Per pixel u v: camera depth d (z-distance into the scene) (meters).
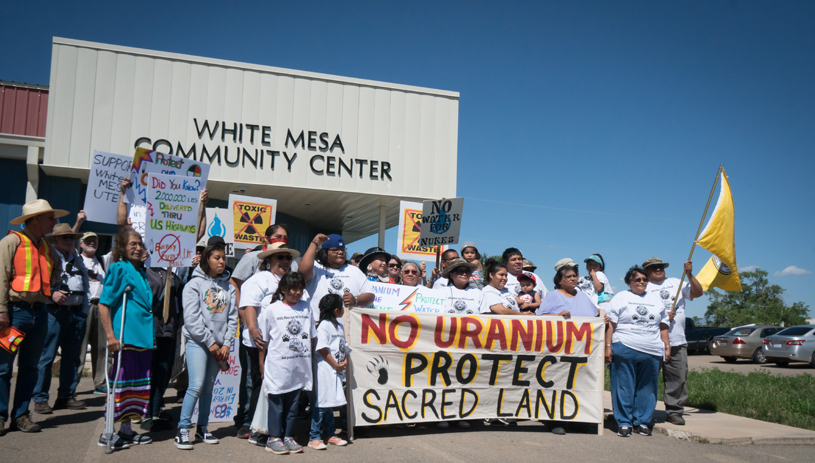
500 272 6.73
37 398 6.42
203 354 5.24
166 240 5.75
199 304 5.24
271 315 5.16
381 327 5.93
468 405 6.13
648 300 6.43
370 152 14.61
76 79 12.60
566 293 6.80
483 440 5.75
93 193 6.76
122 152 12.76
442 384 6.07
